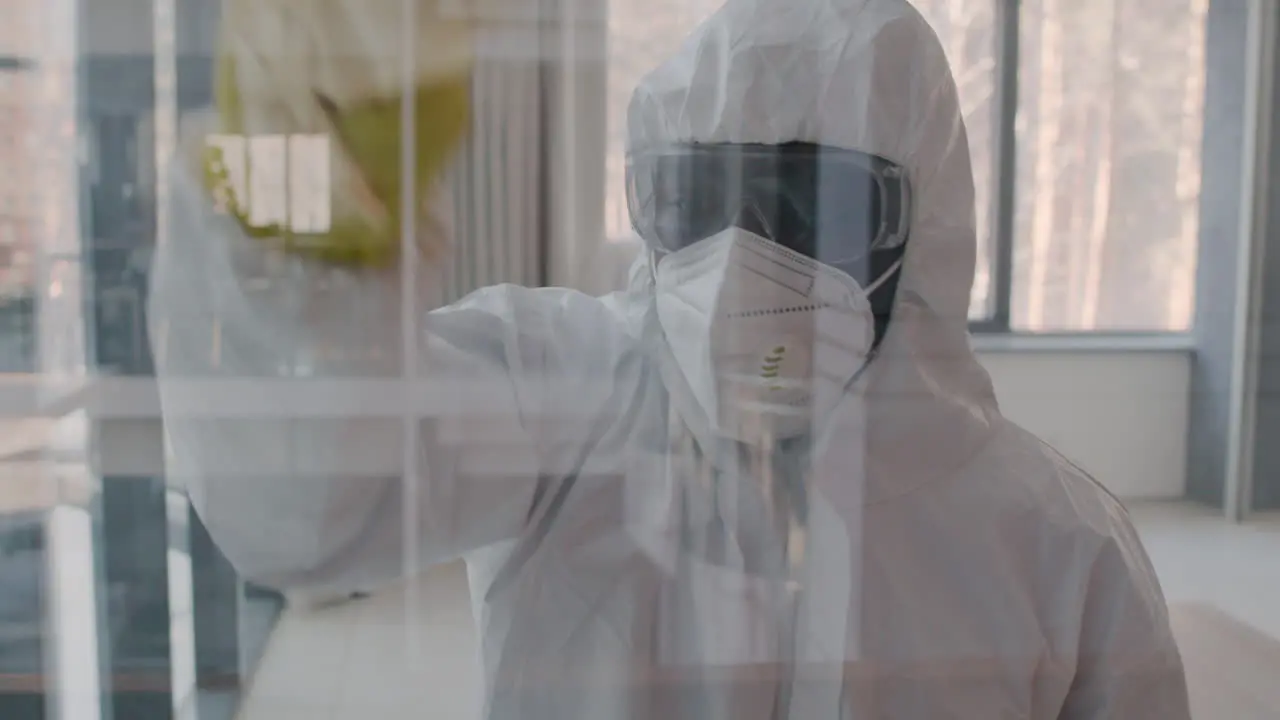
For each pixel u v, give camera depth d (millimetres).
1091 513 694
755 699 617
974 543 661
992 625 649
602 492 664
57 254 645
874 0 677
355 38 548
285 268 531
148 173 584
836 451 667
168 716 695
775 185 653
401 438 556
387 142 559
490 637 649
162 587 701
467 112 610
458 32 593
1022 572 665
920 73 660
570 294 722
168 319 530
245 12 549
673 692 625
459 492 609
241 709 688
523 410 648
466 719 662
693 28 691
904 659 633
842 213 660
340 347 537
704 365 655
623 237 725
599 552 652
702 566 655
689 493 669
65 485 681
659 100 667
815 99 638
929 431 683
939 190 686
